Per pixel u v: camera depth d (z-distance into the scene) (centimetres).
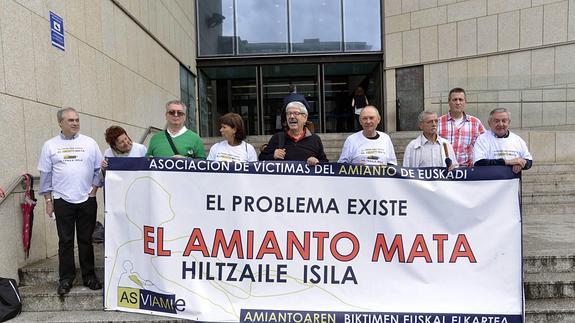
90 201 391
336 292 354
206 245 356
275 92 1409
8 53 427
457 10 1173
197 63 1384
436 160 405
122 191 362
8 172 420
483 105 1082
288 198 356
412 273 354
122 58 720
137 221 361
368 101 1391
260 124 1413
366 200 356
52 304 381
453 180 354
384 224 356
